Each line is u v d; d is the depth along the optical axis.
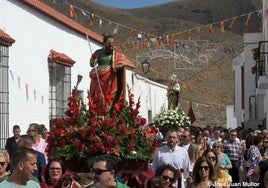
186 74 59.88
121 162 9.90
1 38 14.78
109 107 10.56
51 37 18.75
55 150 9.92
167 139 11.17
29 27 17.11
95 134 9.83
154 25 105.94
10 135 15.76
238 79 41.75
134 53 54.97
